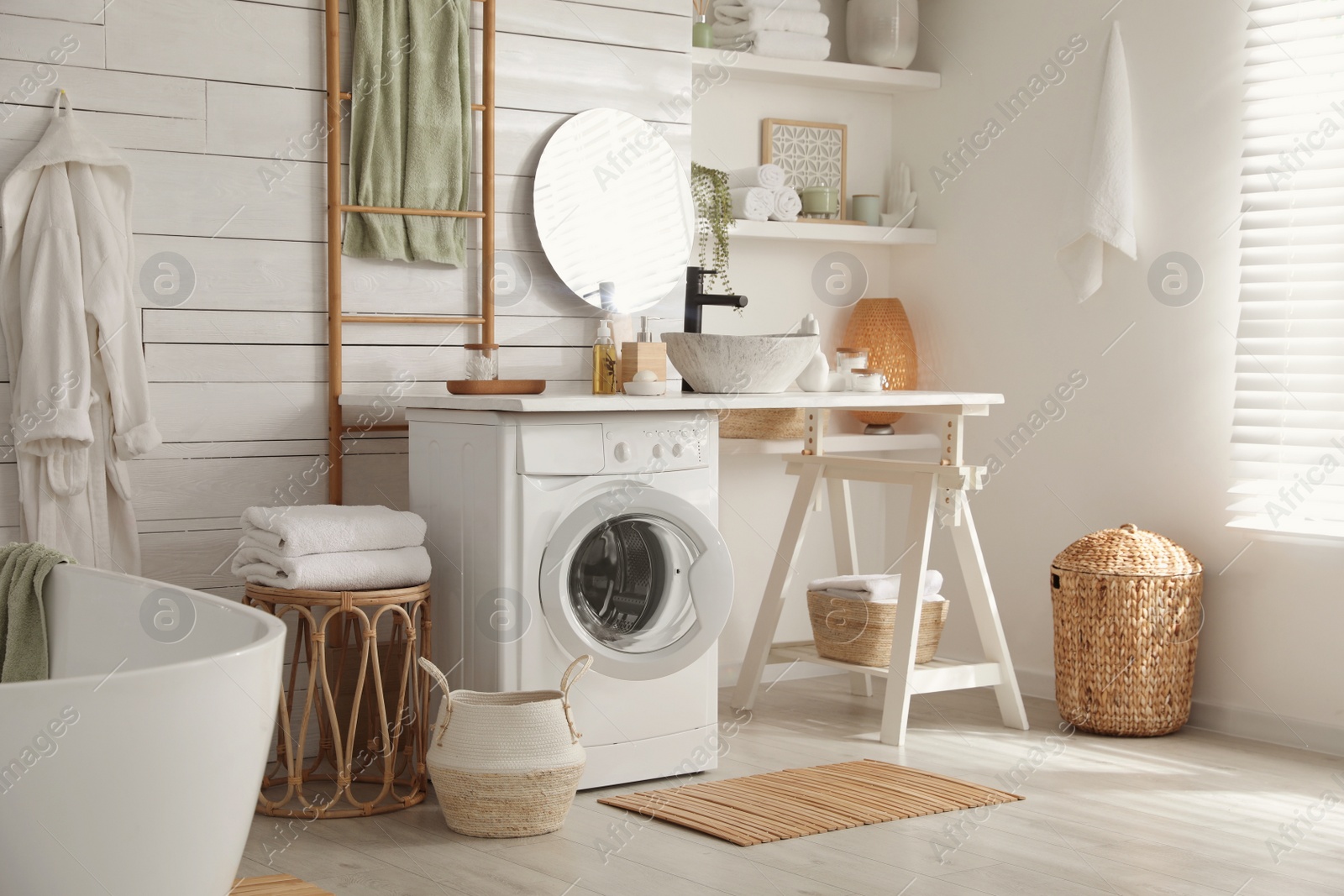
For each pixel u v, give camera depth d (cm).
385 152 320
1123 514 366
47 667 249
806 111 412
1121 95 361
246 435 308
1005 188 395
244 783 187
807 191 402
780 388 320
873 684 397
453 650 288
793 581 414
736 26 385
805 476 360
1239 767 305
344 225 318
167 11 294
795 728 341
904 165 424
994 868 233
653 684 288
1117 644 330
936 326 419
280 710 285
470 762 249
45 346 274
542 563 272
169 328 297
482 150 333
